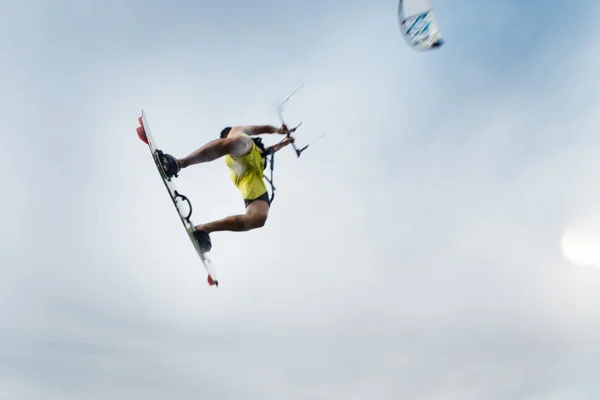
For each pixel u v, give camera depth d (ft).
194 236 15.39
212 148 14.99
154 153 14.62
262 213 15.76
